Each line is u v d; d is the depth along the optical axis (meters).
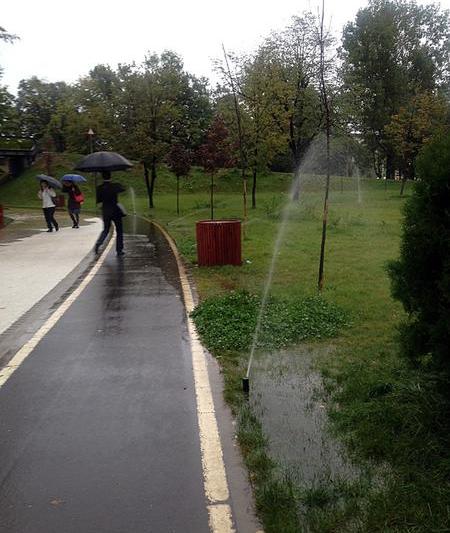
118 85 33.97
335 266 10.75
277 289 8.76
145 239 16.86
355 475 3.40
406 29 48.62
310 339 6.14
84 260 12.66
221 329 6.47
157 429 4.09
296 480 3.36
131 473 3.50
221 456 3.69
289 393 4.69
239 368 5.33
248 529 2.96
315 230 17.38
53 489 3.33
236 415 4.31
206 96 63.19
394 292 4.12
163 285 9.51
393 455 3.57
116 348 6.04
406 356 4.16
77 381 5.08
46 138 53.31
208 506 3.15
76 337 6.50
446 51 50.62
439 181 3.65
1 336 6.61
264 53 26.33
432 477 3.25
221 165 23.14
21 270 11.39
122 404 4.54
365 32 46.50
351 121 30.70
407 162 36.66
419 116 33.84
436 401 3.88
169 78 29.28
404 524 2.88
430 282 3.84
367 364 5.21
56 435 4.01
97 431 4.07
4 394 4.80
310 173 30.48
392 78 45.75
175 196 40.56
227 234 11.10
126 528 2.96
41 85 66.44
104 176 13.55
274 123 26.53
